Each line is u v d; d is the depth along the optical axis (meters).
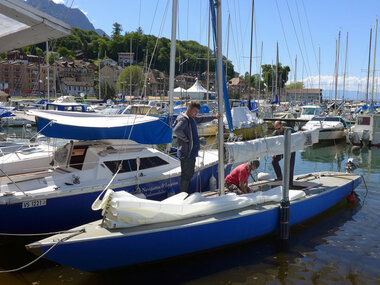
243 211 5.58
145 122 6.34
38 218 5.40
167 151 7.61
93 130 5.86
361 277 4.80
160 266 4.99
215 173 8.12
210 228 5.12
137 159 6.32
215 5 5.24
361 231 6.40
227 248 5.48
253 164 6.29
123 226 4.67
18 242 5.73
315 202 6.71
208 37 19.27
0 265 5.12
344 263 5.19
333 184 7.67
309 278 4.78
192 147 5.64
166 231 4.75
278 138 6.43
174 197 5.28
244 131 19.94
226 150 5.75
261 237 5.83
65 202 5.59
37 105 27.58
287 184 5.82
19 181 5.76
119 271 4.82
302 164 14.01
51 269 5.03
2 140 13.66
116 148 6.78
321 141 19.84
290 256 5.39
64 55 126.06
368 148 18.17
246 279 4.74
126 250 4.54
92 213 5.88
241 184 6.30
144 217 4.77
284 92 81.31
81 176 6.01
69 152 6.52
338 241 5.95
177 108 23.47
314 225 6.66
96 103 42.75
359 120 19.08
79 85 102.50
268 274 4.86
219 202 5.42
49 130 5.83
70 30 5.29
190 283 4.64
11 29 5.40
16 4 4.36
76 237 4.37
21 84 79.81
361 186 9.84
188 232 4.93
